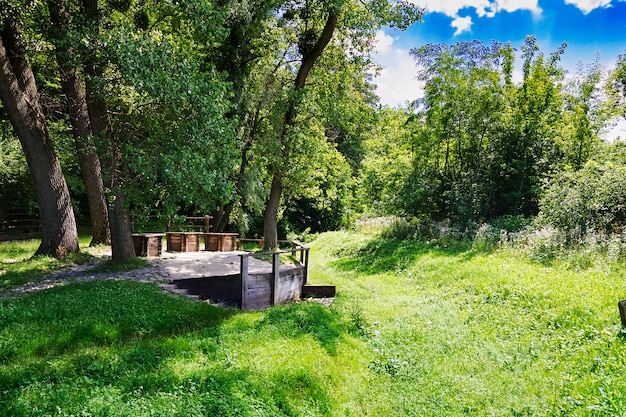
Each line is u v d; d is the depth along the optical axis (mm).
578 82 19047
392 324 7820
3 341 5078
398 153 20828
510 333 7051
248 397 4465
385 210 21062
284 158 15164
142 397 4152
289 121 15391
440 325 7719
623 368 5066
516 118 16891
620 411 4273
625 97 16234
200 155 8531
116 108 10695
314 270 13477
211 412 4062
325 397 4887
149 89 8031
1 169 17188
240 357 5531
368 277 13562
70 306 6699
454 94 17359
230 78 15344
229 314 7828
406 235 17828
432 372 5809
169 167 7914
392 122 19375
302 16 15148
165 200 8641
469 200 16516
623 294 7203
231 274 10273
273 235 15883
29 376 4328
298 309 8172
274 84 15625
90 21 9062
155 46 8461
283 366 5281
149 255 12867
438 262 12984
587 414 4391
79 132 12000
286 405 4543
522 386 5250
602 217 11227
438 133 18266
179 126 8438
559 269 9781
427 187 18438
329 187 22016
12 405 3688
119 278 9531
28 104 10734
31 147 10867
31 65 12500
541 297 8016
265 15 14938
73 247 11656
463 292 9781
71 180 20188
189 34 12891
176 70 8508
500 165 16969
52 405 3760
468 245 14484
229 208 21109
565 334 6508
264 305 9711
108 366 4789
